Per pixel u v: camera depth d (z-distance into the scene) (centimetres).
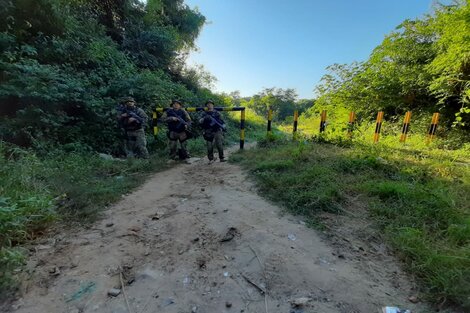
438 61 720
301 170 446
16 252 220
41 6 688
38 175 395
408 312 176
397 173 418
